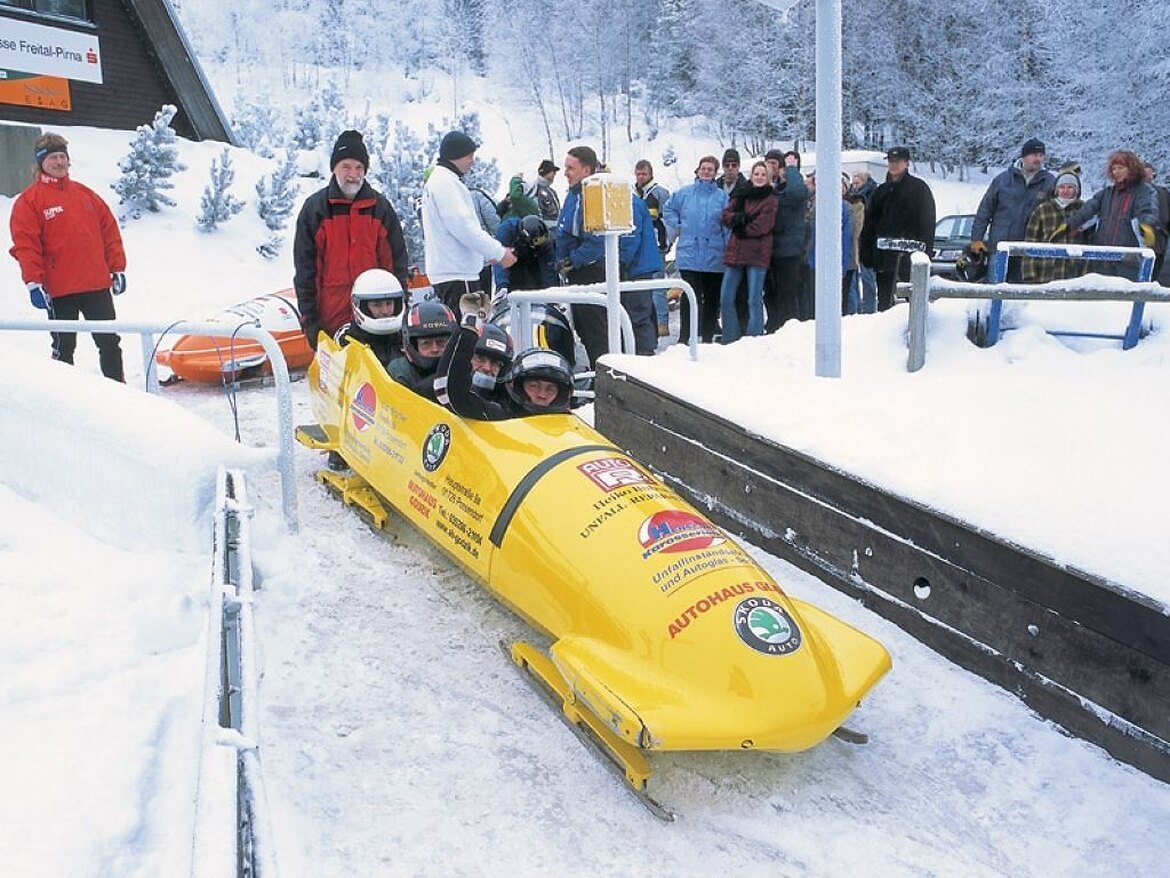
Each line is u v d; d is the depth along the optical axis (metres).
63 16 14.96
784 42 38.03
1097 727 3.26
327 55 55.94
